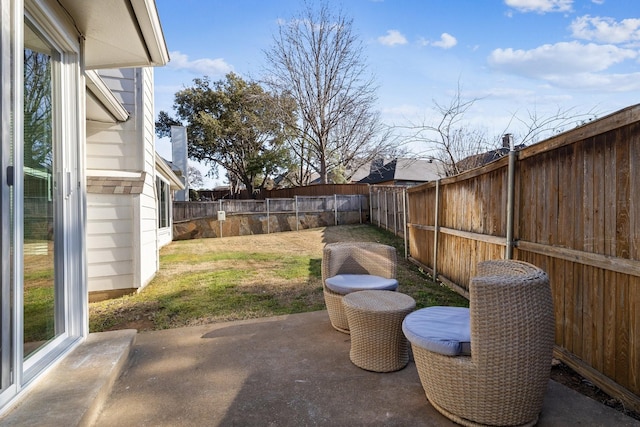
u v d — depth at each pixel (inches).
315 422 75.3
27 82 83.6
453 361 72.4
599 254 84.7
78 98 105.8
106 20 105.5
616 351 80.7
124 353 101.3
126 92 202.7
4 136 67.3
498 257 137.6
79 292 105.0
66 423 67.0
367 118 754.8
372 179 1013.2
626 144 77.4
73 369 89.0
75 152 104.3
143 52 128.0
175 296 181.8
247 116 896.9
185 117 932.6
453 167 319.3
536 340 68.8
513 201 124.0
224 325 135.3
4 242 67.9
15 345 72.1
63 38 97.7
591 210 87.7
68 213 101.0
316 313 148.0
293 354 108.5
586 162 89.6
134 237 192.5
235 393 86.8
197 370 98.9
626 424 72.7
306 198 568.4
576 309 93.7
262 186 998.4
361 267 140.3
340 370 98.1
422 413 78.1
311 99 749.9
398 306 98.6
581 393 84.7
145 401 83.6
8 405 69.7
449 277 189.5
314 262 279.4
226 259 301.4
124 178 196.9
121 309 162.1
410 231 264.2
